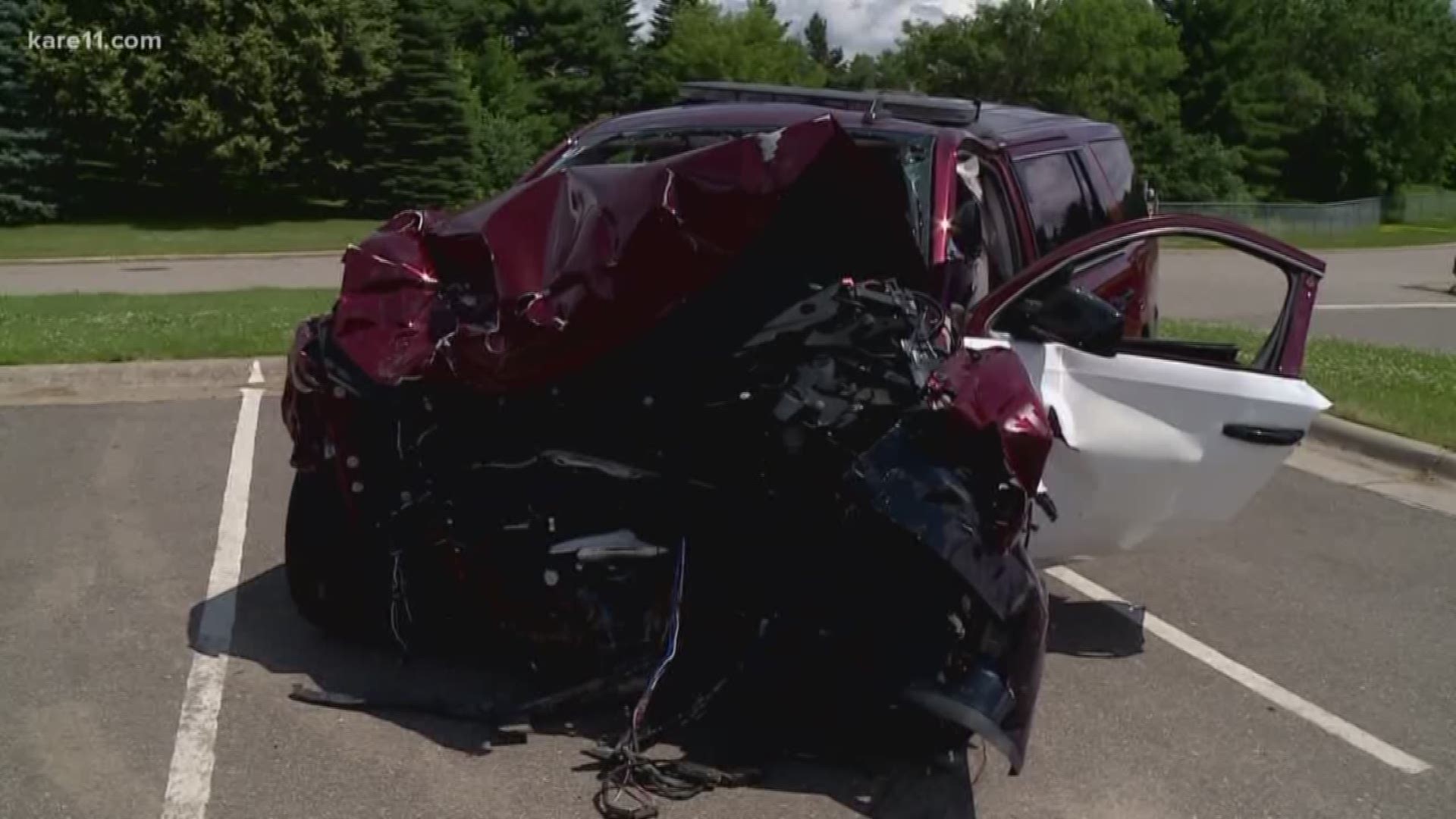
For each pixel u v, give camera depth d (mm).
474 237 4516
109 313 13180
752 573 4352
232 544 6219
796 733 4438
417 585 4824
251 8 35594
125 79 34656
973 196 5426
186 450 7766
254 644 5105
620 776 4152
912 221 5133
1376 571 6629
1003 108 6871
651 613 4395
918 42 61594
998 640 3955
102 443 7855
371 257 4648
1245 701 5090
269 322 11883
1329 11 72188
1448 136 75375
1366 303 21500
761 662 4328
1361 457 8883
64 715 4500
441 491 4426
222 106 35594
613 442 4328
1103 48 57500
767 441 4203
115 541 6223
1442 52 74250
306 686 4742
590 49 62812
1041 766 4484
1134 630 5758
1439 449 8609
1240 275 24422
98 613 5371
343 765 4230
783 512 4266
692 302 4309
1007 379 4133
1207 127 65000
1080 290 4922
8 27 33844
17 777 4102
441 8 39969
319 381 4566
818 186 4184
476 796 4074
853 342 4258
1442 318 19266
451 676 4855
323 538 4918
